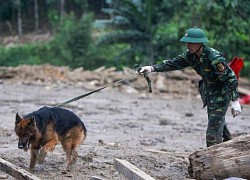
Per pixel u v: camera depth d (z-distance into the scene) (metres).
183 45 35.53
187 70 28.11
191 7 29.19
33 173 9.02
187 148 12.40
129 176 7.84
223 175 8.10
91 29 40.69
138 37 35.72
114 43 36.94
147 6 35.19
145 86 25.94
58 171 9.24
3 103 20.08
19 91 24.05
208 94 9.15
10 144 11.62
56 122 9.08
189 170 8.43
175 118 18.05
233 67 9.61
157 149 11.94
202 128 15.98
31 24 64.56
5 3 64.75
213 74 8.94
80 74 28.48
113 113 18.59
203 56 8.88
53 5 62.88
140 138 13.54
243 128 16.20
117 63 37.91
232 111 8.86
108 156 10.58
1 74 28.52
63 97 22.45
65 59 40.03
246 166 8.05
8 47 54.34
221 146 8.20
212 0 27.72
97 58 39.84
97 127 15.24
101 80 27.30
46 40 59.53
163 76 26.97
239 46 30.83
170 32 37.34
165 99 23.47
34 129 8.73
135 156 10.66
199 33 8.84
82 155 10.45
